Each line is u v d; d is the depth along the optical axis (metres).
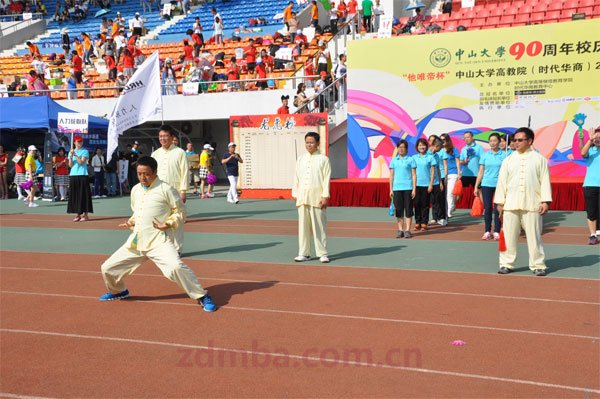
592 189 10.34
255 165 19.73
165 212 6.73
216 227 13.34
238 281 8.04
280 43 26.92
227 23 33.06
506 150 11.39
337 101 20.94
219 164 27.52
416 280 7.98
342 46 24.56
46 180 20.56
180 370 4.95
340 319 6.27
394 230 12.63
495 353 5.23
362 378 4.73
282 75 23.70
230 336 5.77
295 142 19.16
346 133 20.00
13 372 4.96
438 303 6.84
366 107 18.47
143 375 4.86
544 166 8.07
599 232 10.79
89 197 15.00
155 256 6.65
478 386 4.55
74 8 38.44
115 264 6.85
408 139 18.12
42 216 16.09
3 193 21.89
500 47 17.06
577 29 16.33
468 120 17.53
